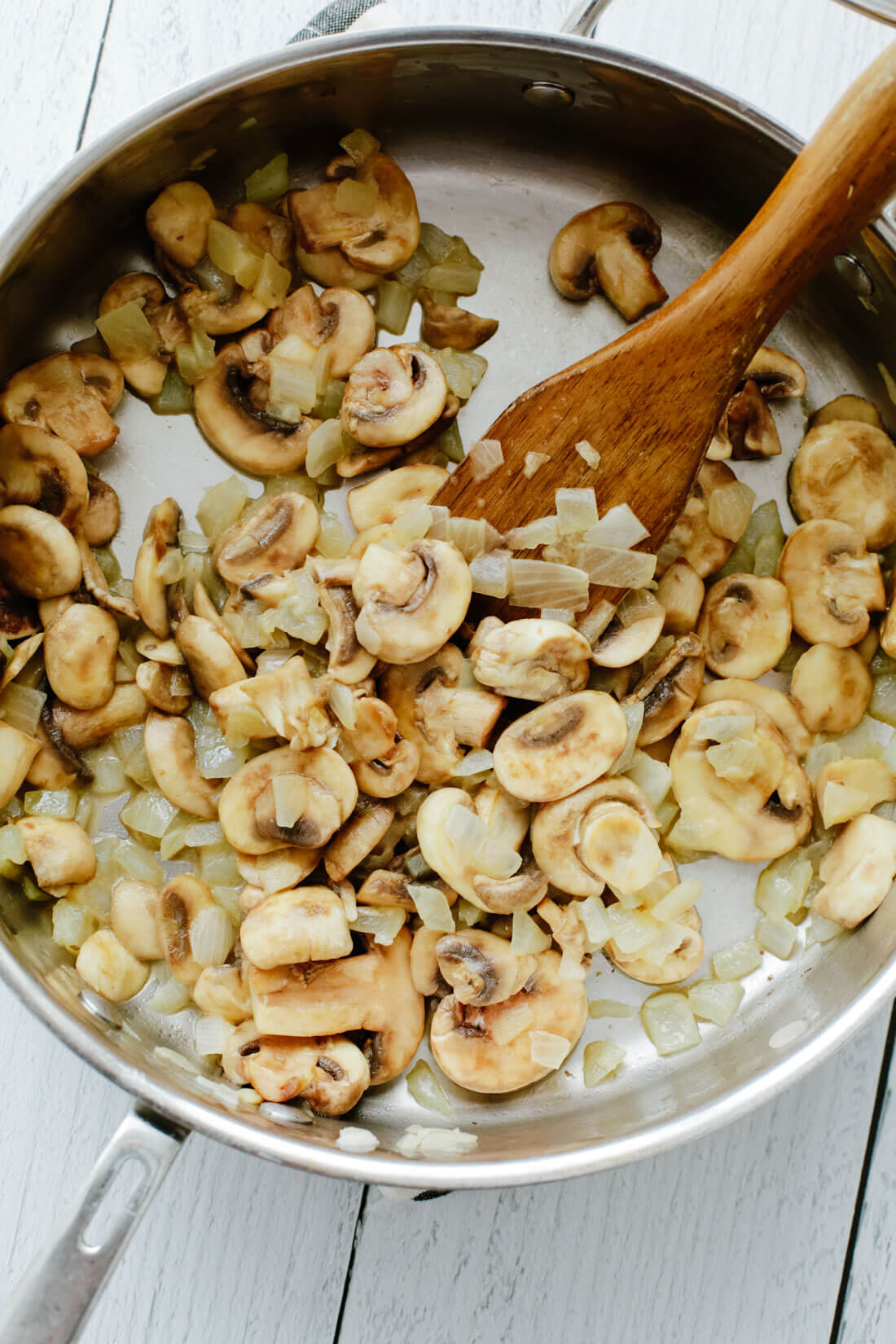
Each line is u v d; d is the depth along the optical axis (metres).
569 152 0.56
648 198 0.57
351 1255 0.55
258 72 0.51
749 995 0.55
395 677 0.53
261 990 0.51
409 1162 0.48
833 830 0.55
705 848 0.54
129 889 0.53
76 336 0.55
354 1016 0.52
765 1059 0.53
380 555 0.51
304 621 0.52
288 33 0.57
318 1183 0.55
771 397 0.56
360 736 0.52
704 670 0.55
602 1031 0.54
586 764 0.51
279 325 0.55
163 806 0.54
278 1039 0.52
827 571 0.55
